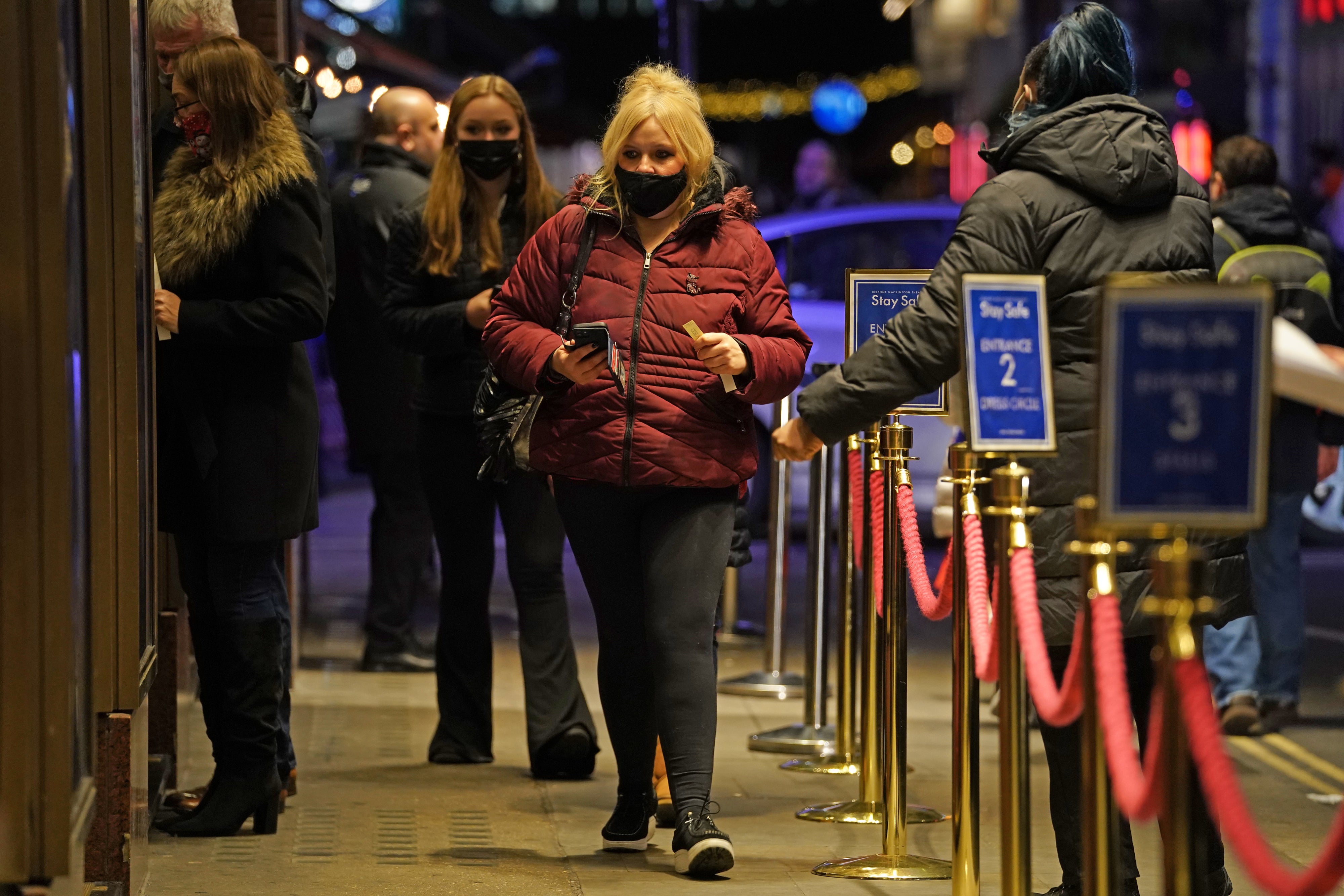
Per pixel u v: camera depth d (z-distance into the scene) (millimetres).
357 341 23250
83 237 10461
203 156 14039
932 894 12953
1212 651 20281
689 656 13211
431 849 14227
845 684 17969
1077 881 11680
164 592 16250
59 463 9000
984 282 9977
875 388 11398
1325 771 18172
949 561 11781
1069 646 11148
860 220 33500
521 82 59250
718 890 12953
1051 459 11062
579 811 15773
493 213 17297
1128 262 11148
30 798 8891
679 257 13312
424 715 20406
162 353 14039
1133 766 7785
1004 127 12914
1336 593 30969
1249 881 13641
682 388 13094
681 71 28797
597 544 13625
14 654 8773
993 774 17719
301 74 15805
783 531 22672
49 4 8930
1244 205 20188
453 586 17781
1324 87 50625
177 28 14711
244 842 14359
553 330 13727
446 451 17484
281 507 13984
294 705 20875
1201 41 60344
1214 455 7777
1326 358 8703
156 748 15945
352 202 23078
